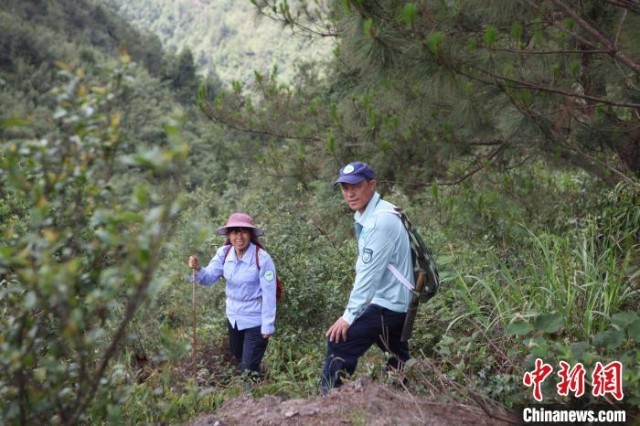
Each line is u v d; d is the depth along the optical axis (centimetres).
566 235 537
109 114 202
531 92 468
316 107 751
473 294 478
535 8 439
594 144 523
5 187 303
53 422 222
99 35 8812
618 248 482
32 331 212
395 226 366
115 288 195
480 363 367
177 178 182
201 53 15912
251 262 480
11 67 6003
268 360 536
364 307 366
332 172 724
